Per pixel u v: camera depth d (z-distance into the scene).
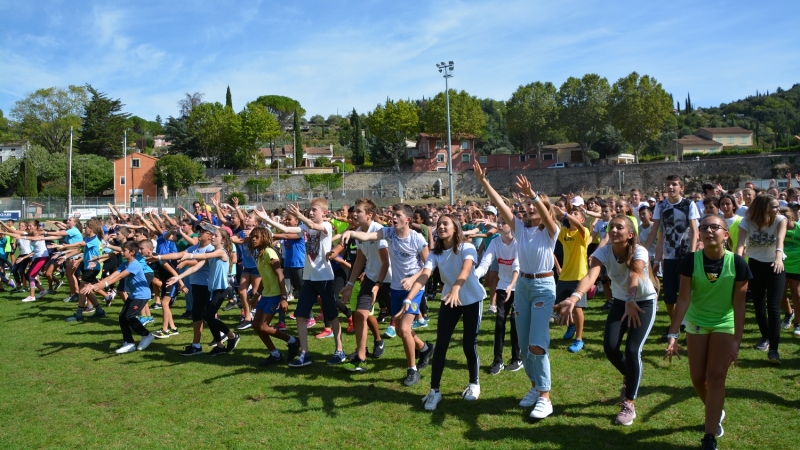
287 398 5.50
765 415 4.59
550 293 4.99
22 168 61.94
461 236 5.25
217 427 4.83
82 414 5.29
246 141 69.50
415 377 5.81
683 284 4.23
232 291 10.58
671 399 5.07
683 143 76.81
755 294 6.31
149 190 62.94
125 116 80.12
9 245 14.05
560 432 4.47
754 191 8.98
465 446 4.28
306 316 6.64
